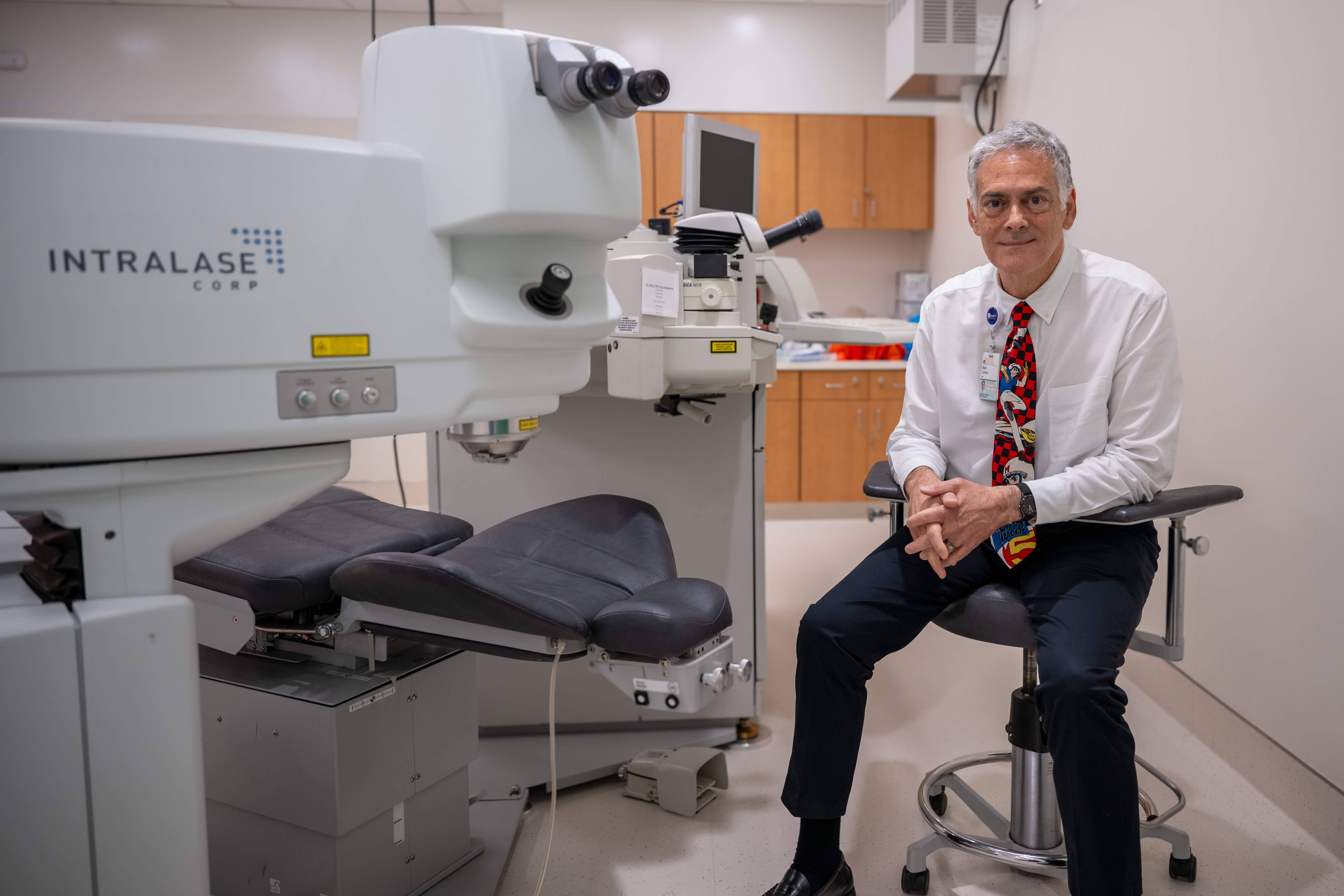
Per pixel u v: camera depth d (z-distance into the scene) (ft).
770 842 5.24
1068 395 4.51
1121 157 8.25
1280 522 6.20
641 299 4.93
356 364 2.72
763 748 6.46
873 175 15.06
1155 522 7.93
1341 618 5.64
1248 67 6.38
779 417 14.29
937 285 15.17
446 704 4.58
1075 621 3.94
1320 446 5.77
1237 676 6.80
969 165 4.59
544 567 4.27
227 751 4.28
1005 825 4.98
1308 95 5.77
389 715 4.24
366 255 2.70
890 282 16.47
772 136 14.88
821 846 4.43
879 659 4.47
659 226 6.67
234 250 2.50
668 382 5.21
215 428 2.52
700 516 6.31
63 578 2.64
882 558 4.69
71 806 2.51
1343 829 5.28
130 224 2.36
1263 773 5.95
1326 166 5.62
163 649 2.62
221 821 4.42
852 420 14.32
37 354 2.29
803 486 14.44
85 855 2.55
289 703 4.05
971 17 10.75
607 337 3.36
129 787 2.60
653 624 3.35
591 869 4.98
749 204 7.25
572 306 3.13
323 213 2.62
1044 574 4.27
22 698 2.42
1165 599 7.84
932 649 8.55
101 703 2.53
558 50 2.72
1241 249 6.51
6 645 2.38
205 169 2.44
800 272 7.91
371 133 2.96
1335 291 5.58
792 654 8.46
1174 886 4.77
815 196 15.05
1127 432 4.37
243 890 4.40
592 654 3.64
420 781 4.44
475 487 6.20
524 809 5.51
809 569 11.50
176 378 2.46
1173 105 7.38
